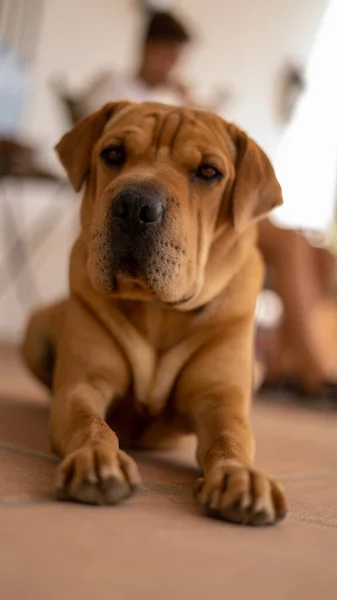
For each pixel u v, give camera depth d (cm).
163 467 167
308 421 312
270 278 369
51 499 119
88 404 153
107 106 196
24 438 179
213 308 179
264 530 118
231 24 634
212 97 629
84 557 92
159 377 176
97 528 105
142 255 156
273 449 218
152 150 175
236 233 185
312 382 366
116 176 175
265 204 187
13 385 301
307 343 366
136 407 180
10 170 410
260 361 386
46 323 232
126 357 175
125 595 81
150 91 469
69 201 596
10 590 78
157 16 469
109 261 159
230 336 178
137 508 121
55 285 597
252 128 645
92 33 598
